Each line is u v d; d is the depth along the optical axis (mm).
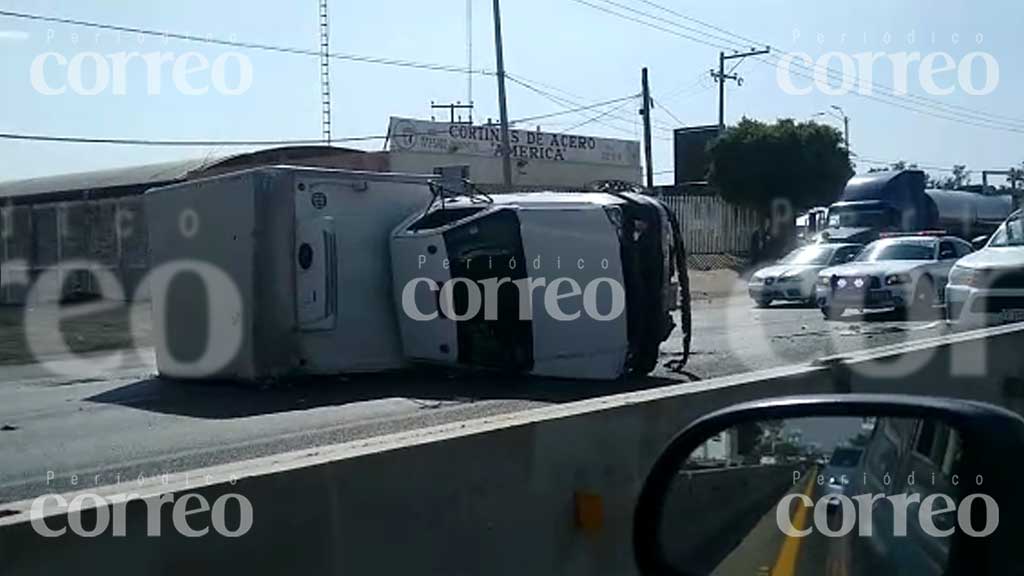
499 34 37969
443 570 5160
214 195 14852
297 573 4527
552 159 55719
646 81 48531
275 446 10180
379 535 4875
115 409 13250
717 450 4453
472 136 51469
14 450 10344
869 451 4086
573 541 5922
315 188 14602
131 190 38719
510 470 5586
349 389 14094
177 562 4125
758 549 4359
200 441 10625
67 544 3832
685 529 4480
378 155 43938
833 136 54344
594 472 6098
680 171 64312
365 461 4859
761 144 53562
